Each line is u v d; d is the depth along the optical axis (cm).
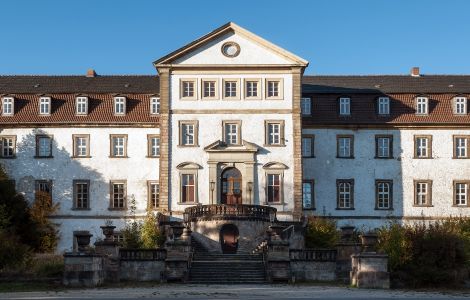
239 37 7531
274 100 7519
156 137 7994
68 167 7944
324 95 8188
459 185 7969
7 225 6769
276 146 7494
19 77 8562
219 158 7488
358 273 5162
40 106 8056
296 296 4416
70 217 7888
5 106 8062
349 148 8038
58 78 8562
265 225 6856
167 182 7475
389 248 5397
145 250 5634
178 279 5503
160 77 7550
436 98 8181
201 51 7531
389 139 8038
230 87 7544
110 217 7888
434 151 8006
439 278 5256
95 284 5134
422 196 7981
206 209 6856
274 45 7481
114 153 7981
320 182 7981
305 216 7325
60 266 5384
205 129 7519
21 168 7944
